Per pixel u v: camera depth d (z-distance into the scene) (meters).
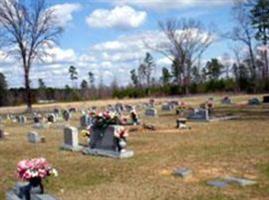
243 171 13.30
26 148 21.47
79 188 12.43
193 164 14.71
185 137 22.27
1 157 19.02
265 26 66.00
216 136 21.88
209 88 93.44
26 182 10.54
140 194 11.38
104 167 15.19
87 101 85.25
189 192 11.29
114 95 97.62
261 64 82.62
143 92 95.56
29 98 58.19
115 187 12.29
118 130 17.17
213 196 10.81
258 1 65.06
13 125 39.50
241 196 10.72
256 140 19.45
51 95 104.81
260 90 80.81
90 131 18.78
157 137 22.81
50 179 13.52
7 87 92.81
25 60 57.69
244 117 32.72
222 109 42.78
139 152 18.09
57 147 21.17
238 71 88.94
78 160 16.92
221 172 13.34
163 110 47.53
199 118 31.59
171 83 103.06
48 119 39.06
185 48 90.56
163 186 12.07
